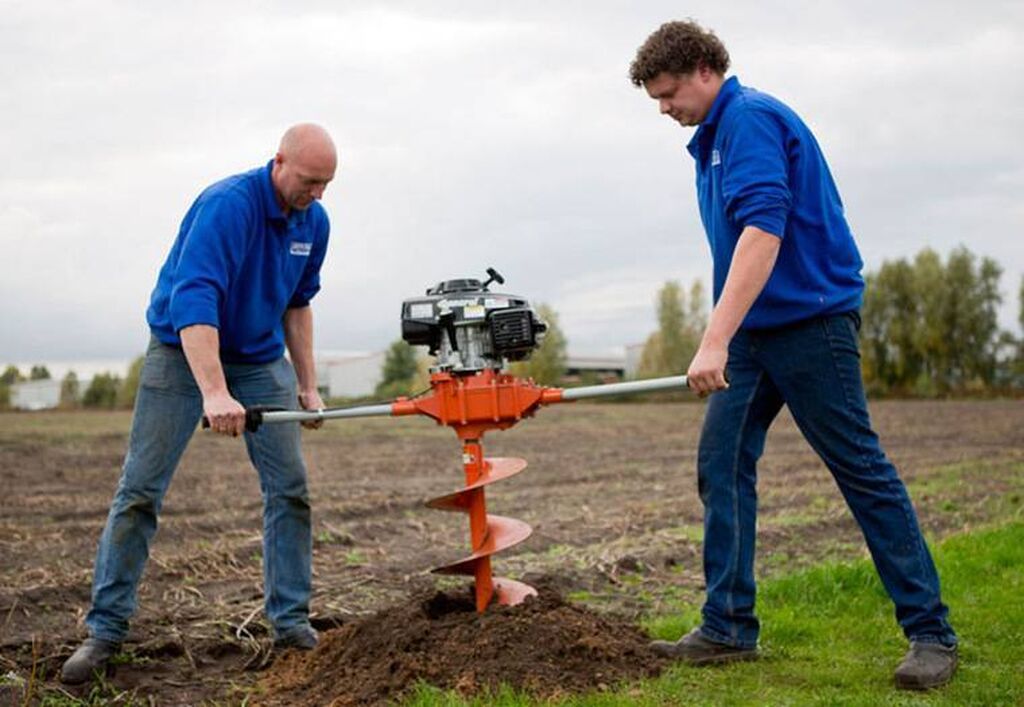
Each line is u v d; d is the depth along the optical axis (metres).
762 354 4.46
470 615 4.63
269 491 5.07
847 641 4.95
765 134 4.27
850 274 4.43
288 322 5.51
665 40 4.40
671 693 4.12
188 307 4.58
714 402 4.64
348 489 11.76
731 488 4.60
